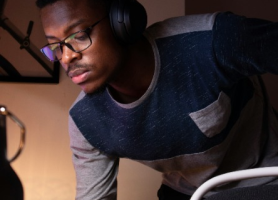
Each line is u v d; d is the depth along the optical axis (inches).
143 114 40.5
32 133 74.8
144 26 37.6
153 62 39.5
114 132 42.9
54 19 35.2
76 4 35.2
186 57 39.3
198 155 43.1
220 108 40.4
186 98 39.7
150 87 39.2
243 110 45.2
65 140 75.6
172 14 75.3
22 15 70.4
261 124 47.3
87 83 36.7
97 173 47.4
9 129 73.0
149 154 43.5
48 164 75.3
